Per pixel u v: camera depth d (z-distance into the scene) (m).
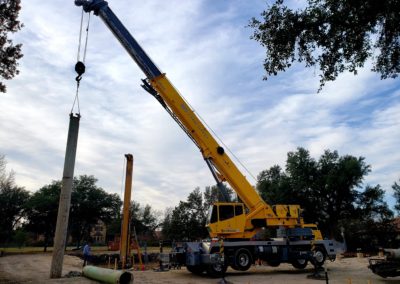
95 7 17.72
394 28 9.41
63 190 14.34
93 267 14.32
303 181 55.84
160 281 14.72
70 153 14.50
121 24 18.09
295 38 10.17
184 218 68.12
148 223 99.00
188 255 17.77
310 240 19.70
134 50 18.14
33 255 41.88
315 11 9.82
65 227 14.22
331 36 9.89
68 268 22.86
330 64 10.30
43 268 22.73
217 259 16.62
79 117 14.87
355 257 34.53
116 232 93.44
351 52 10.02
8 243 60.91
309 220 57.50
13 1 11.85
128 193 23.58
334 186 54.12
